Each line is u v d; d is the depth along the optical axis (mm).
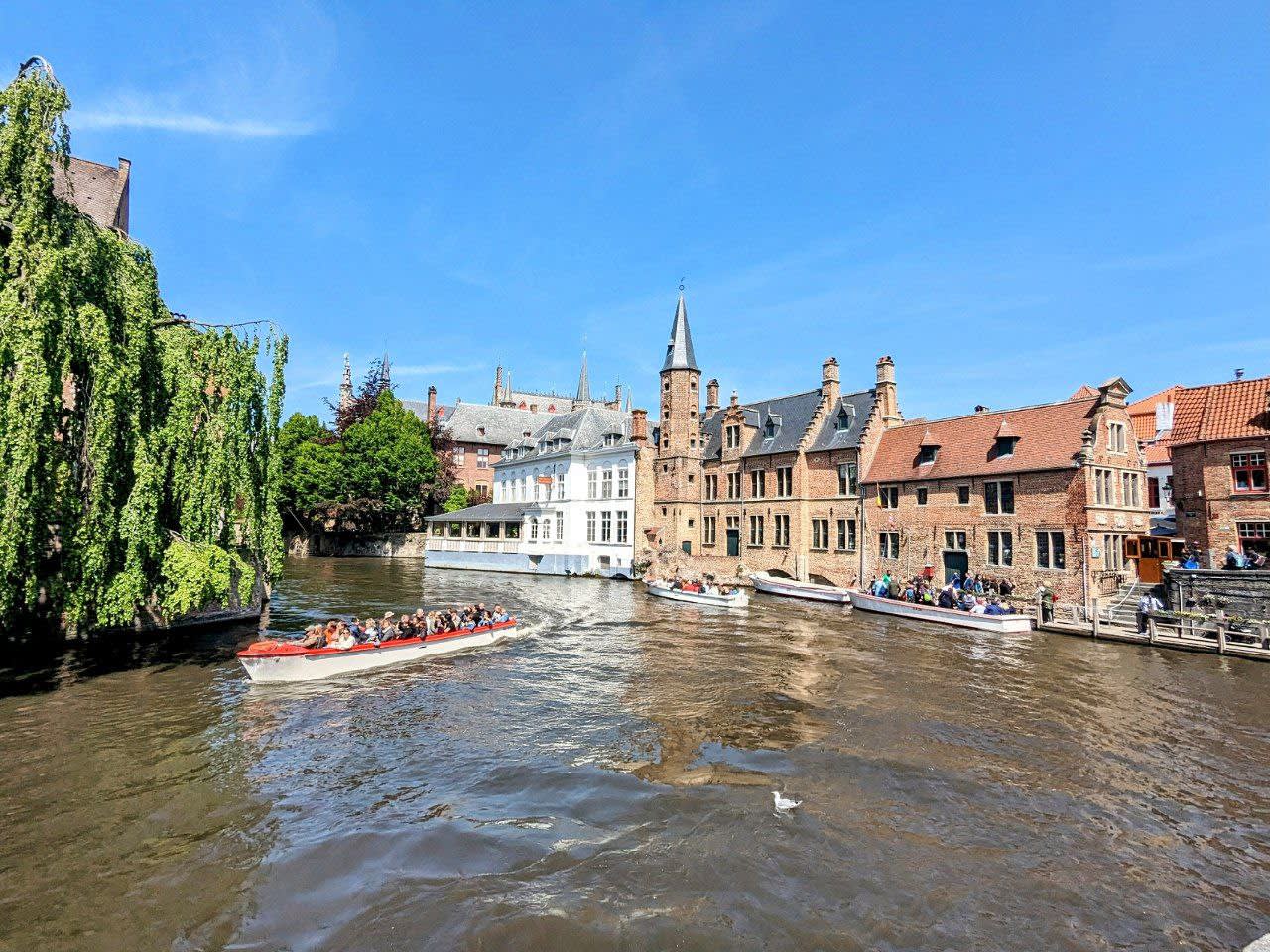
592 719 14773
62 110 15031
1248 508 25281
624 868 8820
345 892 8273
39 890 8234
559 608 31234
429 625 21500
